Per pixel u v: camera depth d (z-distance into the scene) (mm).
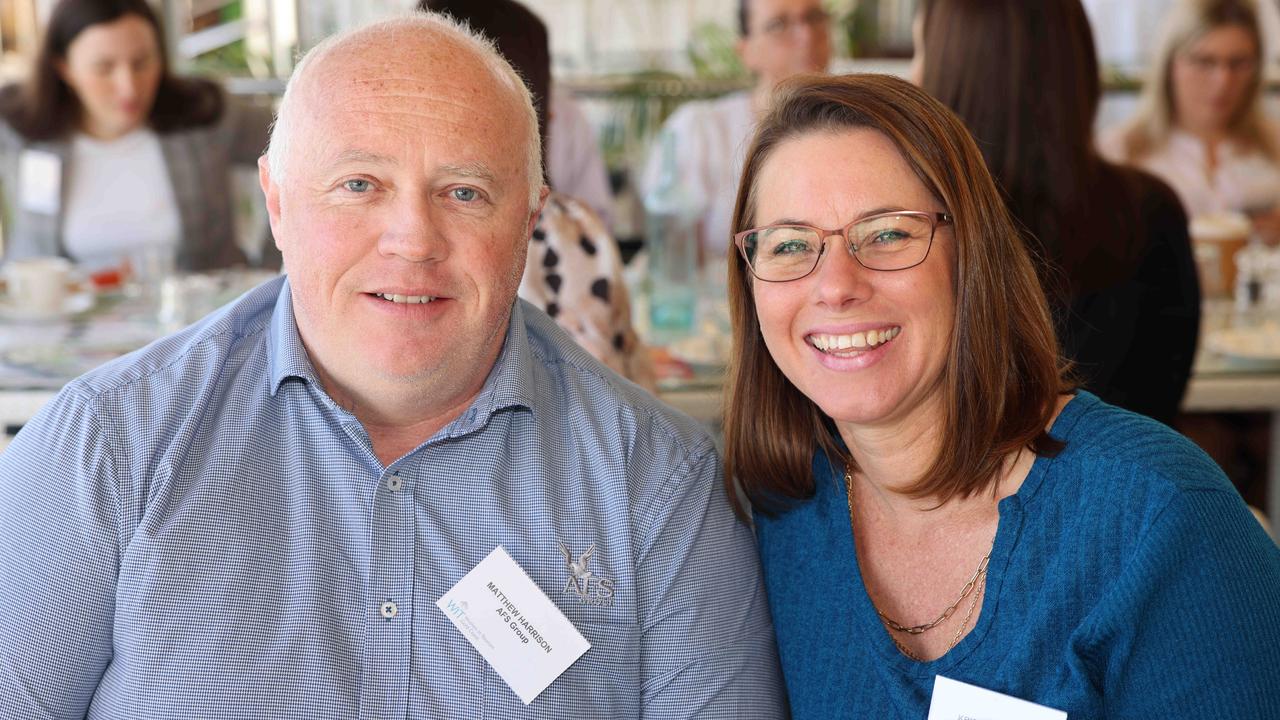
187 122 3615
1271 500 2838
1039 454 1270
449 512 1386
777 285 1318
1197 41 3766
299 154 1312
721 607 1427
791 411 1462
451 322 1335
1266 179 3824
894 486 1354
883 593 1386
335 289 1315
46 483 1293
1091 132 2068
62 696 1281
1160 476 1183
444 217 1317
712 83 4812
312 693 1283
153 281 3125
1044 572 1231
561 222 1974
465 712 1320
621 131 4871
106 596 1281
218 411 1382
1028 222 2029
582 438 1461
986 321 1265
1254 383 2402
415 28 1351
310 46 1437
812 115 1312
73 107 3516
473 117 1313
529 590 1354
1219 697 1143
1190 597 1146
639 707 1398
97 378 1369
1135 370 2107
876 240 1267
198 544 1296
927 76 2117
